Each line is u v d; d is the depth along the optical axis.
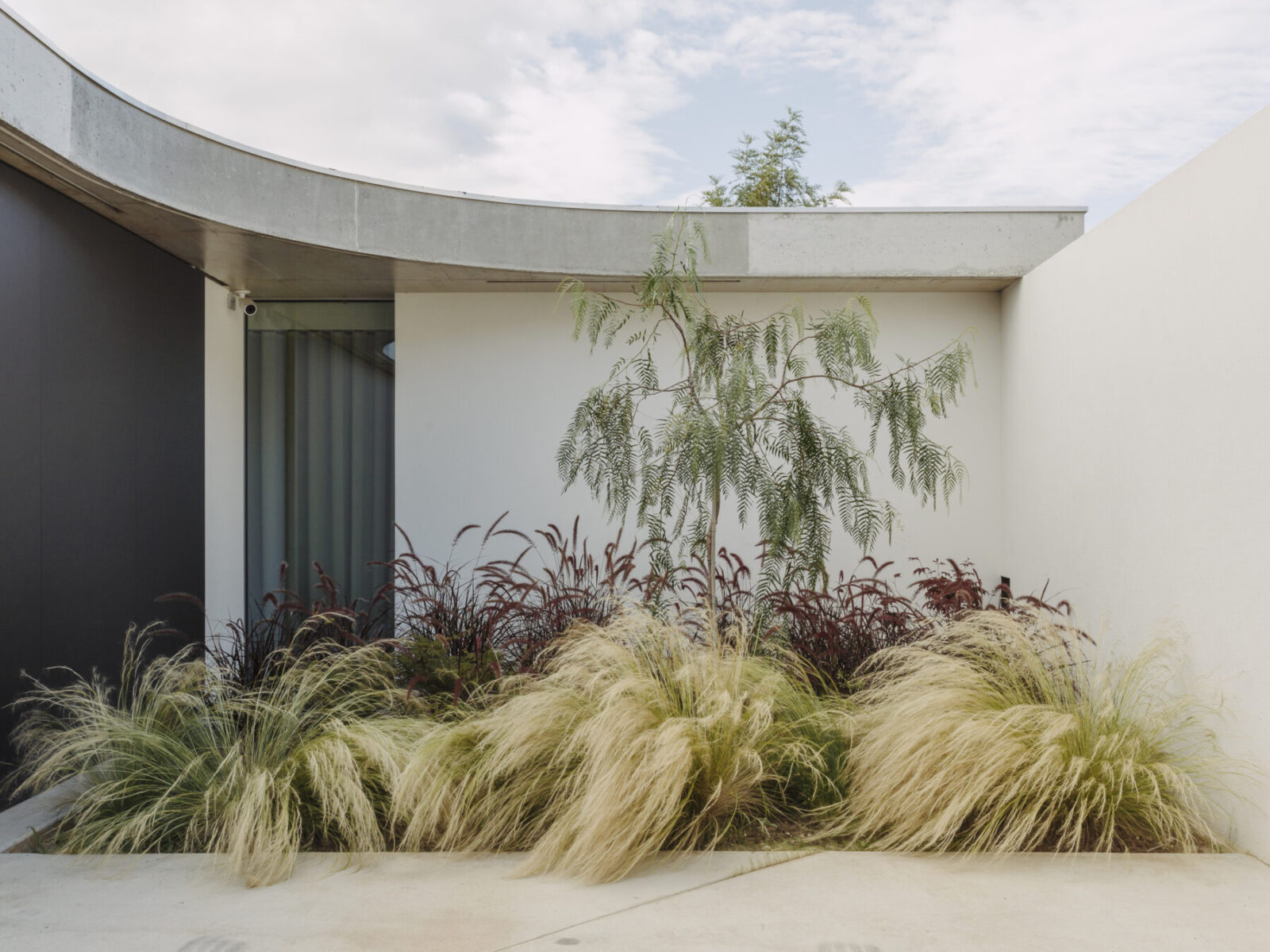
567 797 2.85
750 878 2.52
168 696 3.25
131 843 2.83
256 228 4.38
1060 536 4.84
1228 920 2.24
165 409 4.77
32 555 3.54
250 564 6.05
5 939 2.14
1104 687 3.08
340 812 2.73
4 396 3.38
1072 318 4.64
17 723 3.40
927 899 2.37
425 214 5.00
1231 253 3.04
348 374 6.10
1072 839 2.79
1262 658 2.78
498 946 2.10
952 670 3.23
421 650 3.80
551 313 5.89
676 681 3.17
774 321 3.89
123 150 3.73
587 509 5.88
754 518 5.71
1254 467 2.86
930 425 5.91
